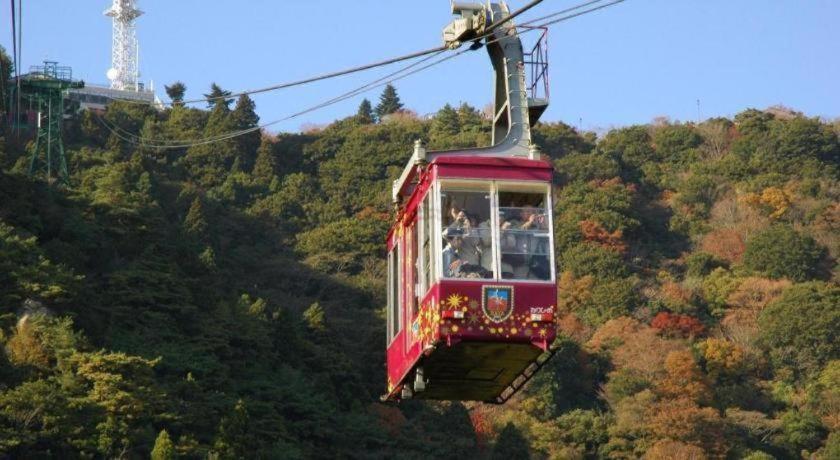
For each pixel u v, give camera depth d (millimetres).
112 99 156375
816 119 154500
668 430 95125
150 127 141625
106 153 126000
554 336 26781
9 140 113188
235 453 70312
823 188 144000
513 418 95750
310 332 98375
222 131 143750
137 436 68375
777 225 130875
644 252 131875
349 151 148125
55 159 111438
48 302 78375
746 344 112938
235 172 140750
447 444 88125
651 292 120750
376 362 99688
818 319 111250
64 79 110062
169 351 82438
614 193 138750
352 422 86688
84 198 97562
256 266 120500
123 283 86812
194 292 91375
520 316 26750
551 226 27141
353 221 131000
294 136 153500
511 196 27172
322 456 82625
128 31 163625
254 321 92625
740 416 99938
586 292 118625
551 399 99500
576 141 157000
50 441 64625
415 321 28453
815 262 127188
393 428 88812
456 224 26953
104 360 70312
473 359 27969
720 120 157875
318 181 144250
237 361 87312
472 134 151375
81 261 88312
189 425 74000
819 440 99000
